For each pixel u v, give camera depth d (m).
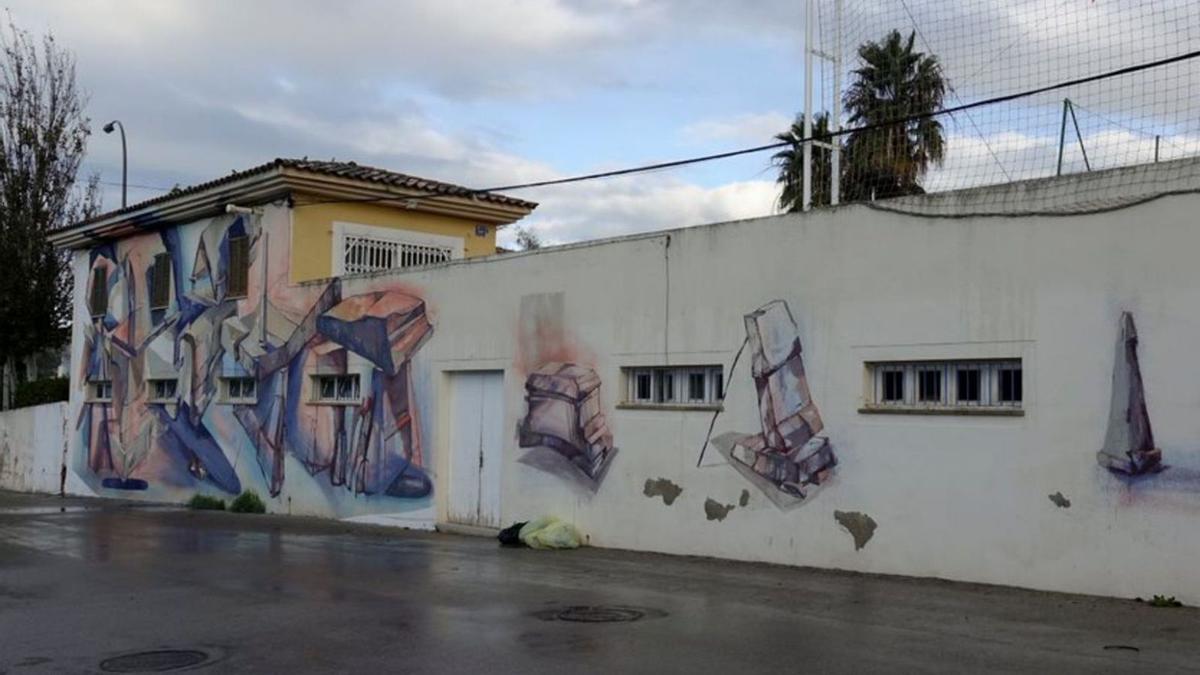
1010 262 10.66
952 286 11.07
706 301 13.36
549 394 15.28
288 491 20.19
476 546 14.77
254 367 21.17
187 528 17.72
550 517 15.07
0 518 19.83
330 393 19.58
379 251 21.41
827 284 12.15
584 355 14.82
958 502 10.91
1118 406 9.88
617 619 9.25
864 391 11.76
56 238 27.55
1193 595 9.38
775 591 10.63
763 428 12.66
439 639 8.51
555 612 9.62
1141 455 9.71
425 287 17.48
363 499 18.44
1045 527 10.30
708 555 13.15
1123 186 9.98
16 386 34.22
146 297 24.77
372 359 18.42
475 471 16.56
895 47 13.53
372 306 18.48
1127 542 9.77
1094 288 10.09
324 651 8.17
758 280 12.82
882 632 8.58
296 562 13.23
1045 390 10.36
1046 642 8.14
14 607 10.21
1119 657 7.64
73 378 27.42
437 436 17.06
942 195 11.21
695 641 8.31
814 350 12.21
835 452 11.95
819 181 14.92
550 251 15.40
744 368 12.90
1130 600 9.71
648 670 7.41
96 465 26.34
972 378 11.09
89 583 11.64
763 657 7.75
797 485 12.28
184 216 23.08
